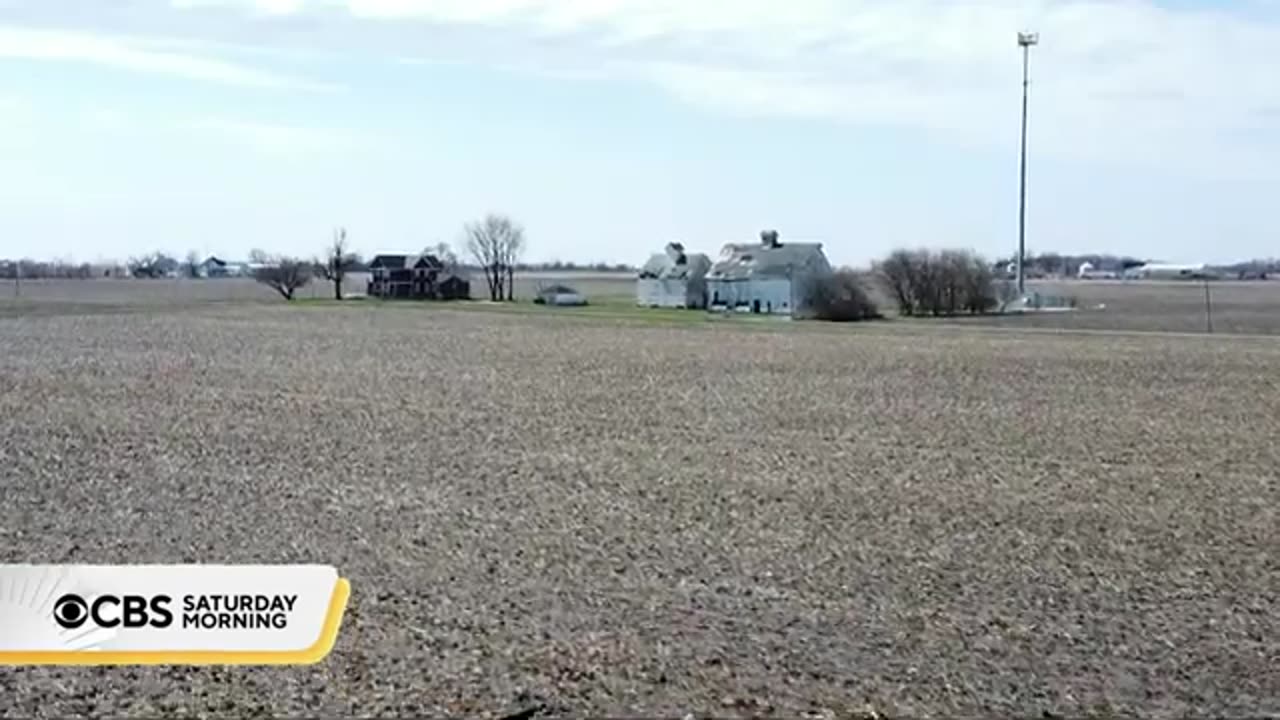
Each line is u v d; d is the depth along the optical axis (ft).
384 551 56.65
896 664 41.60
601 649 42.60
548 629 44.83
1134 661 42.39
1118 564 56.13
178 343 188.24
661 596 49.65
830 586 51.62
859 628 45.65
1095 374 146.51
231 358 162.40
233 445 87.71
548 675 39.96
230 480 73.92
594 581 51.88
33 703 37.47
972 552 58.13
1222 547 59.72
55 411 105.81
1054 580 53.16
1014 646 43.80
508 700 37.76
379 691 38.42
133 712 36.78
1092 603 49.57
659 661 41.42
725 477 77.15
